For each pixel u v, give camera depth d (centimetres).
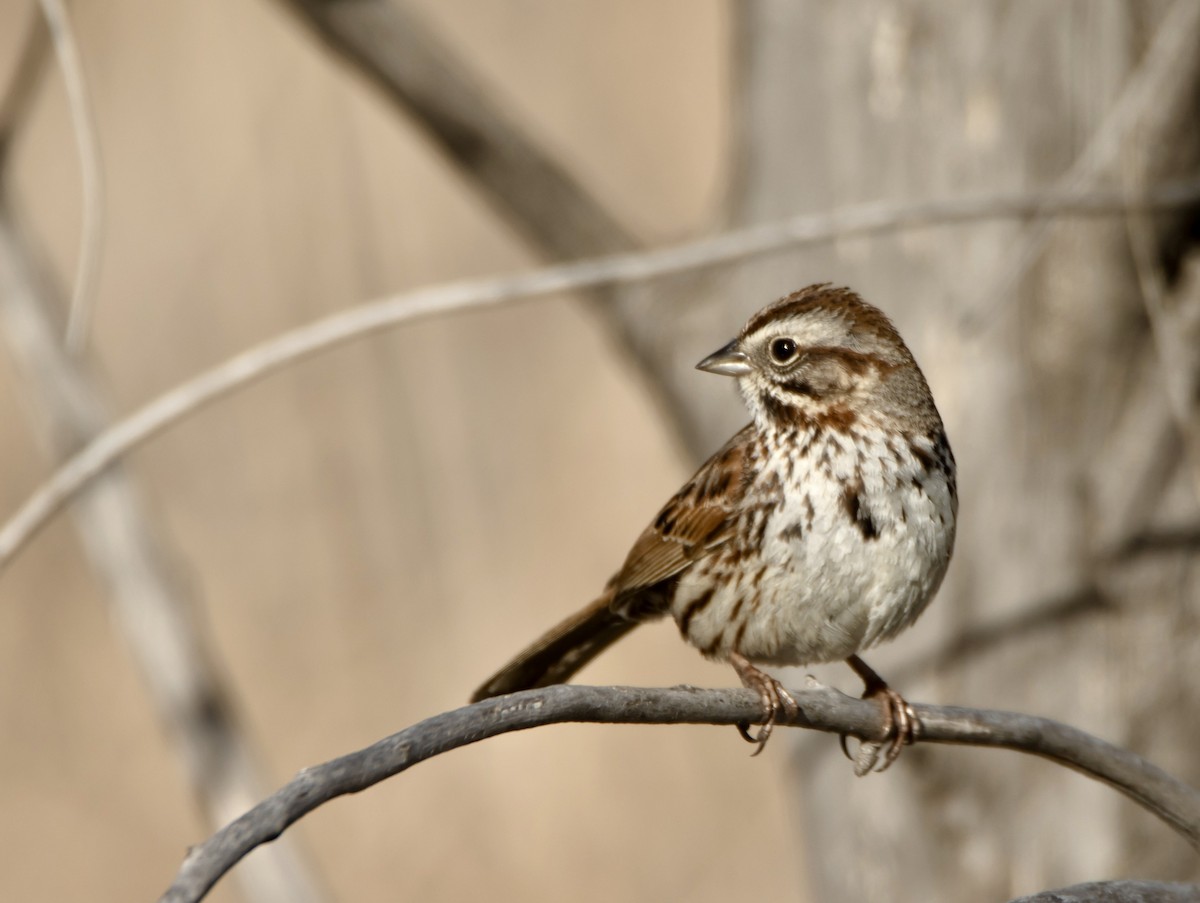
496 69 1995
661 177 1962
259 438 1805
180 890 443
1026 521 1007
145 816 1773
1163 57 950
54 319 1021
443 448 1741
